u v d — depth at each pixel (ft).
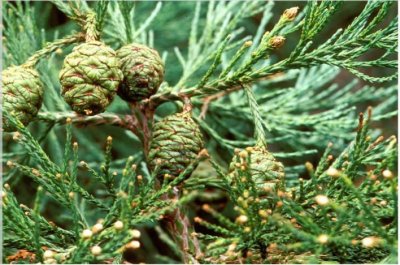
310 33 2.31
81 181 3.56
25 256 2.13
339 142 3.33
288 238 2.09
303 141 3.42
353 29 2.34
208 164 3.04
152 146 2.32
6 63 2.88
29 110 2.34
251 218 2.03
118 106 3.46
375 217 2.05
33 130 3.44
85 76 2.24
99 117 2.52
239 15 2.97
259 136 2.28
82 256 2.01
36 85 2.36
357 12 4.10
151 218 2.15
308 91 3.33
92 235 2.01
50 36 3.63
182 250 2.41
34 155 2.24
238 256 2.07
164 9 3.66
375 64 2.30
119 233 1.98
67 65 2.25
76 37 2.51
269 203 2.14
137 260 3.62
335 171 1.97
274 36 2.32
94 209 3.42
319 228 1.98
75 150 2.22
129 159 2.11
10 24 2.93
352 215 1.95
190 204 3.00
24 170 2.23
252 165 2.16
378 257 2.13
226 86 2.40
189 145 2.30
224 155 3.44
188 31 3.73
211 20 2.99
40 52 2.45
